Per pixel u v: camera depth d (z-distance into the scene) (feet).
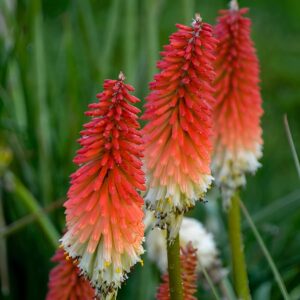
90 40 27.35
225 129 17.54
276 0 40.81
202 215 26.30
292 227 24.31
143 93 26.91
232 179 17.57
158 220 13.21
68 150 25.50
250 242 22.81
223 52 17.33
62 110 28.55
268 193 29.89
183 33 12.62
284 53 36.73
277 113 35.42
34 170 26.09
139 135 11.60
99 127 11.41
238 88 17.60
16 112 26.86
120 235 11.78
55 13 34.19
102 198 11.73
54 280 14.38
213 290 14.35
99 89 26.27
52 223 24.66
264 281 20.44
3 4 25.93
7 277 23.31
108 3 36.32
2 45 26.02
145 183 13.05
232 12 17.39
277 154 33.76
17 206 25.05
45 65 27.02
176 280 13.21
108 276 11.78
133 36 26.50
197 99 13.03
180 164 13.14
